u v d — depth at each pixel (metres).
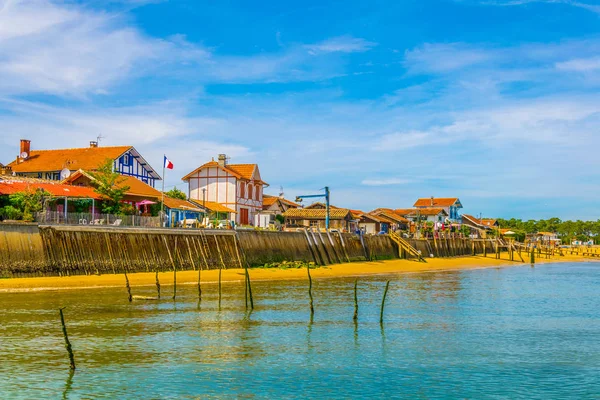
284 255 69.31
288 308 40.03
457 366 25.66
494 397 21.58
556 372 24.91
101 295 42.53
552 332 33.44
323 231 82.19
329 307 41.09
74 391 21.05
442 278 68.25
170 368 24.27
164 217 62.75
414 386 22.70
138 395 20.84
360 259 85.81
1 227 44.00
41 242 45.88
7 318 33.47
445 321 36.59
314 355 27.05
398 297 47.97
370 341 30.25
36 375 22.78
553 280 68.44
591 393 22.17
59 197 55.12
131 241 51.84
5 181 55.81
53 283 44.91
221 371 24.05
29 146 80.81
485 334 32.66
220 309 38.75
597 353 28.28
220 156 93.31
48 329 30.89
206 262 57.88
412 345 29.52
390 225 133.88
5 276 43.69
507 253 138.25
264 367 24.83
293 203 118.31
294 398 21.00
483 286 59.03
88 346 27.52
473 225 170.75
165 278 51.59
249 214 95.75
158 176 83.31
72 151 78.88
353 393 21.72
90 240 48.94
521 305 44.59
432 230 124.25
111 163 63.56
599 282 65.81
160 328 32.09
